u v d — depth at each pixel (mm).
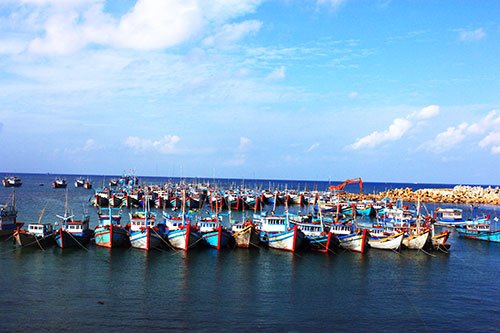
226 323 46812
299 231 83250
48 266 67750
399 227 96500
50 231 83625
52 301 51969
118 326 45156
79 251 78625
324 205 173125
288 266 72375
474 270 75125
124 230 83438
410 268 74500
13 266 67312
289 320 48344
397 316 50875
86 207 164125
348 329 46562
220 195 185875
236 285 60562
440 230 128750
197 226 88688
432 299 57688
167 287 58656
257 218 107750
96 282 60031
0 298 52469
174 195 183125
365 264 75938
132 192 186500
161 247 83125
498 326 48656
